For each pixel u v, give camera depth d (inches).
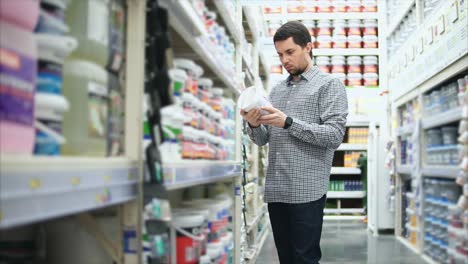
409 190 224.8
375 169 239.8
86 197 32.6
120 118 44.6
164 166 46.2
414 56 196.4
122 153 44.7
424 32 181.2
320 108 96.0
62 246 45.6
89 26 38.2
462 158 140.0
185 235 59.4
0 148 25.8
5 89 26.3
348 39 305.3
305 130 89.4
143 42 45.7
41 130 31.0
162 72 45.0
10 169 24.2
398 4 230.4
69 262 45.3
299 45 96.5
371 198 251.8
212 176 72.1
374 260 175.5
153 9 45.8
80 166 31.8
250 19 162.1
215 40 80.9
